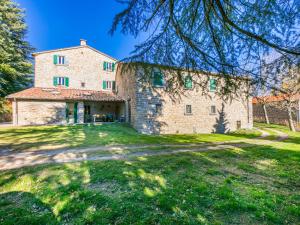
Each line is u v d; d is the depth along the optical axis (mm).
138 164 6078
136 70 4578
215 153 8219
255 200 3773
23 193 3922
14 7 21734
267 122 26891
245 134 16984
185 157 7277
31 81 24922
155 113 15398
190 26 4066
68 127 14922
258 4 3303
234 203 3533
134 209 3301
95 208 3354
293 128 19984
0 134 11961
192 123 16969
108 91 22578
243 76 4316
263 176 5297
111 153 7719
